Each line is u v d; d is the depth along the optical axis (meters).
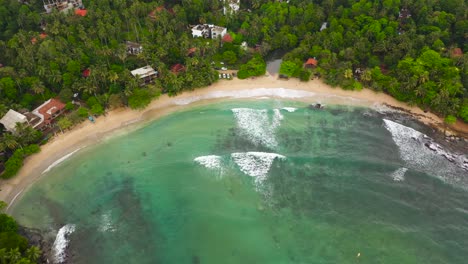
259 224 81.31
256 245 77.25
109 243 77.94
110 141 101.50
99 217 83.00
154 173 92.88
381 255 74.94
